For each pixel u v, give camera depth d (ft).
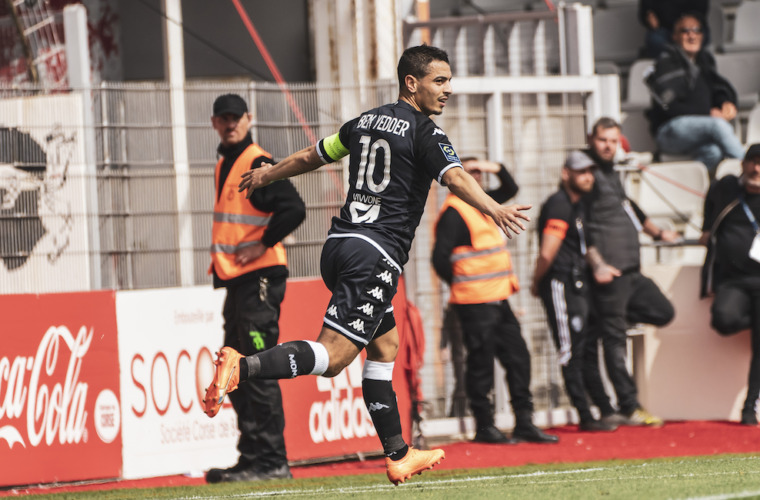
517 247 109.60
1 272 92.63
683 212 133.39
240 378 50.31
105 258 93.91
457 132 107.76
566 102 113.29
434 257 96.78
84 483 82.58
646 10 156.25
